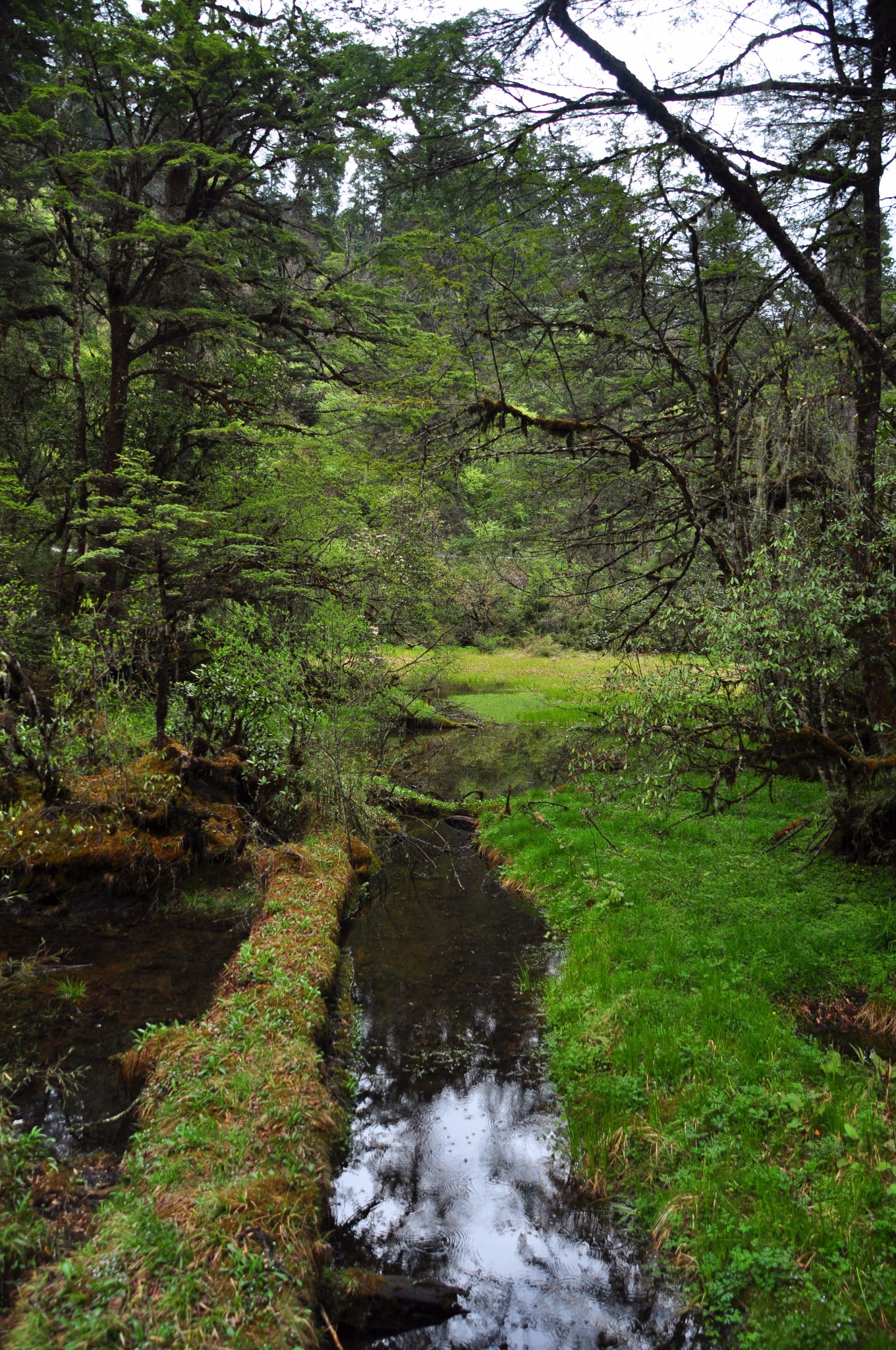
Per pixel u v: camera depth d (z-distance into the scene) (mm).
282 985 6098
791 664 6332
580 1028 6184
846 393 8062
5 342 16812
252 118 15258
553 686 22984
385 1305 3908
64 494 15828
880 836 7871
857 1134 4531
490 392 9359
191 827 9234
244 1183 3893
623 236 8219
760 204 7410
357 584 12312
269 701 10391
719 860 8703
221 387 16312
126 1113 4922
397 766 13984
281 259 16844
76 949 7496
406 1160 5090
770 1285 3875
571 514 10523
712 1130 4891
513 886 9656
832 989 6188
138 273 16797
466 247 8109
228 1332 3053
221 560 11469
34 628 12055
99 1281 3193
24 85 14359
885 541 6500
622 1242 4422
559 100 7680
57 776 8953
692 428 8836
